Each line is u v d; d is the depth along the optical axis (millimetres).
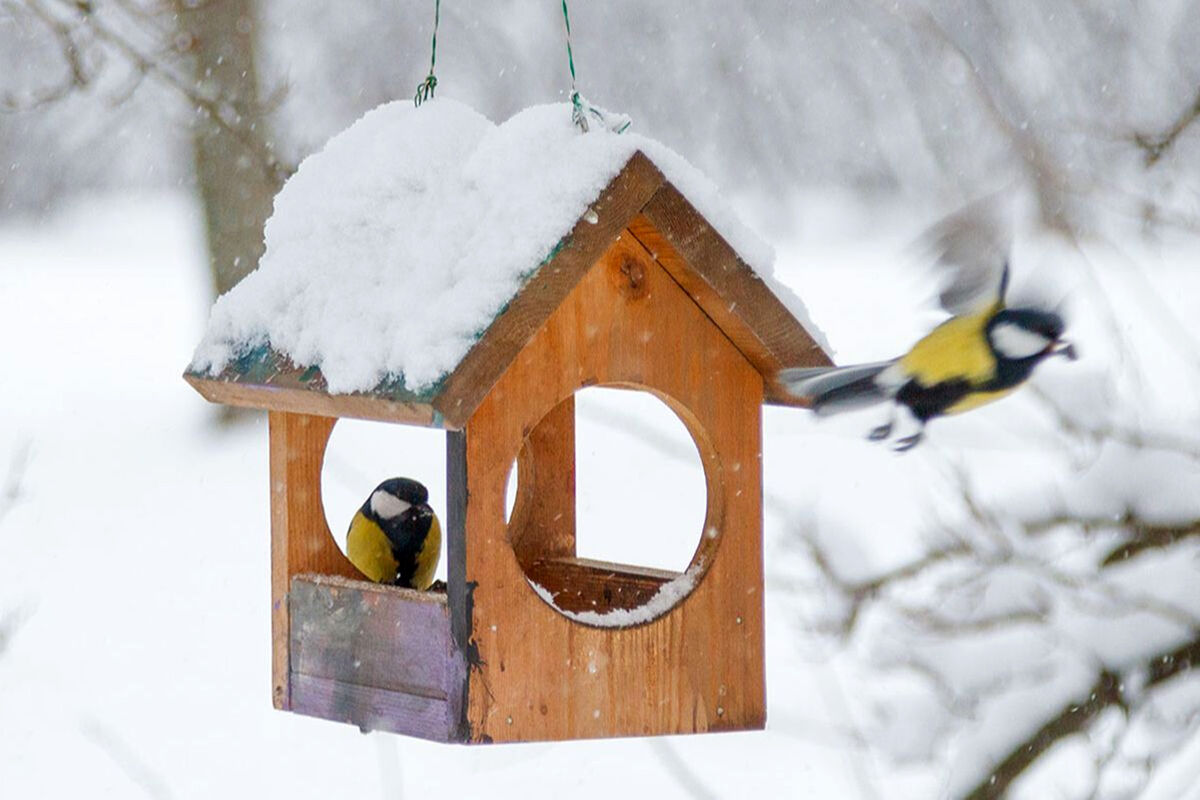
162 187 29703
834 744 8180
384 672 7047
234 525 17094
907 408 5715
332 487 16391
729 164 23625
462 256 6672
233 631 14078
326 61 22609
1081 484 8094
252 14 18812
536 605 6734
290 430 7719
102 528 16984
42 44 18812
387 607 7027
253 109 16969
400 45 22938
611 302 6879
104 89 19281
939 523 8406
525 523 8445
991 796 7602
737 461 7242
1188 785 7855
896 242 20375
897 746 7906
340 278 7156
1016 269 5625
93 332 25469
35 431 20453
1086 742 7605
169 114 20859
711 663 7156
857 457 15625
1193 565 7859
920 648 7992
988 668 7859
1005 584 7965
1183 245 10055
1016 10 12844
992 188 10602
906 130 19844
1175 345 10648
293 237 7605
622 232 6789
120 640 13922
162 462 19359
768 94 23250
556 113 7004
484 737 6633
